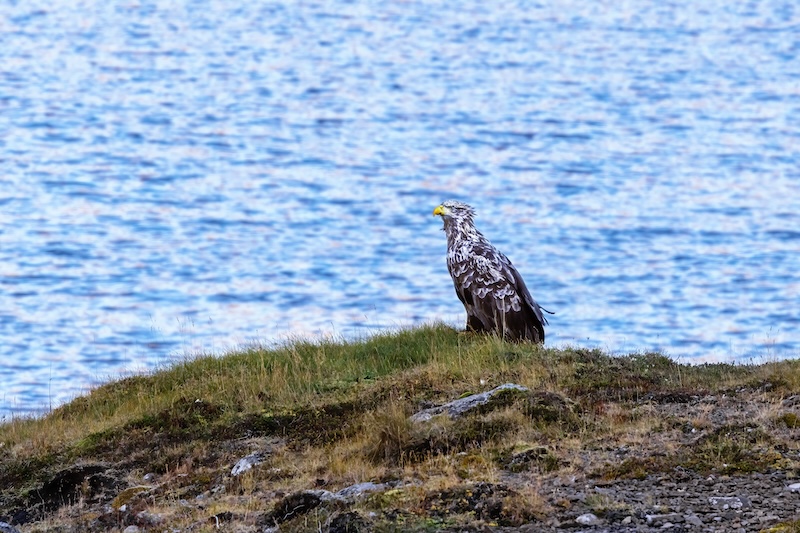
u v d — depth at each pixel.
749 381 14.27
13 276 73.38
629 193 112.56
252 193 115.56
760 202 104.69
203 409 15.26
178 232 93.19
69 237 89.25
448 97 197.25
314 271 75.94
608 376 14.81
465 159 138.25
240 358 17.69
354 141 155.00
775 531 9.71
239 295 67.19
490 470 11.55
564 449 12.05
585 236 90.56
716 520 10.12
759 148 139.50
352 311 61.41
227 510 11.49
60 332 54.47
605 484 11.07
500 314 18.08
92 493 13.65
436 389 14.83
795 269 74.88
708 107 176.00
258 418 14.69
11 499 13.82
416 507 10.55
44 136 154.75
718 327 55.91
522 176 125.50
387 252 83.56
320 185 121.06
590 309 61.78
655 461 11.43
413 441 12.66
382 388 15.16
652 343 50.59
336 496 11.09
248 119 175.75
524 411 13.11
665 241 87.12
